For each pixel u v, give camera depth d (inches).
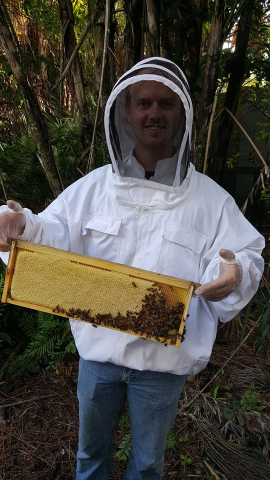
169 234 50.4
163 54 103.0
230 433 87.6
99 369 56.1
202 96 87.4
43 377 105.3
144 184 50.6
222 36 82.3
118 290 46.5
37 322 113.3
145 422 57.1
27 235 49.9
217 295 45.6
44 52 203.2
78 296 47.4
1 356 110.3
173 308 45.6
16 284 48.0
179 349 52.5
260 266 53.6
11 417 92.2
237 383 102.3
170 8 94.8
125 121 50.0
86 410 58.8
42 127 87.3
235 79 112.3
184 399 96.5
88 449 62.3
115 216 52.5
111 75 96.5
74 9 147.1
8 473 79.3
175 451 84.1
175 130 48.2
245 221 54.7
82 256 45.4
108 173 55.4
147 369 52.7
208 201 53.0
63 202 55.2
